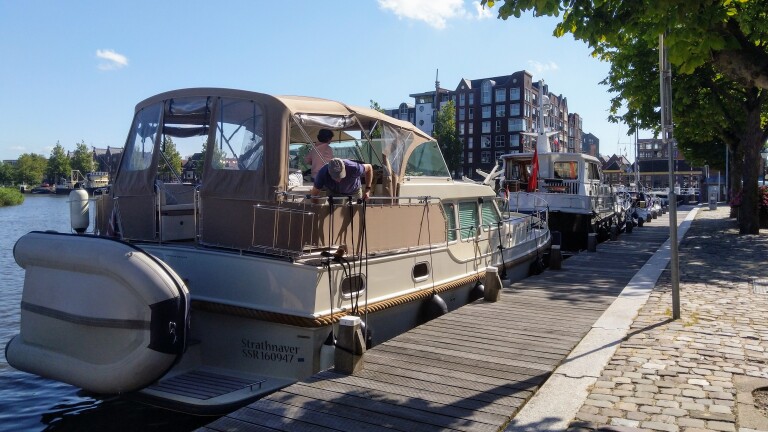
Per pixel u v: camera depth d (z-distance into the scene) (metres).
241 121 7.11
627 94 21.47
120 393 6.18
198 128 7.76
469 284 10.27
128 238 8.01
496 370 6.05
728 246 17.64
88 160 110.31
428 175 9.75
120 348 6.00
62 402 7.83
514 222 12.59
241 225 6.98
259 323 6.82
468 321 8.24
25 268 6.66
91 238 6.23
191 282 7.16
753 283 11.05
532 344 7.02
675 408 4.94
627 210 27.30
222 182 7.12
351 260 7.06
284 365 6.70
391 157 8.34
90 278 6.16
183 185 8.03
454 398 5.29
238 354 6.95
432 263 9.03
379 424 4.76
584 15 6.08
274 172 6.83
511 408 5.04
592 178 21.62
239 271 6.87
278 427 4.73
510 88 90.81
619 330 7.59
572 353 6.67
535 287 11.20
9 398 8.02
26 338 6.57
